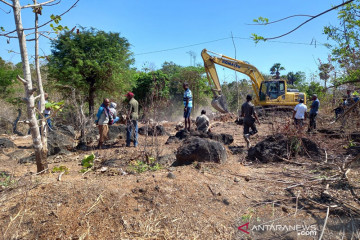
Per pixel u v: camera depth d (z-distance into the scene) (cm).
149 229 281
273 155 542
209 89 2703
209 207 327
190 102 927
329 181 405
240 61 1564
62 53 1302
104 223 288
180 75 2644
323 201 350
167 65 3409
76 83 1277
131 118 751
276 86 1486
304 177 433
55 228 282
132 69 1702
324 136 683
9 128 1278
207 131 865
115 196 330
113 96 1463
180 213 310
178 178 388
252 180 422
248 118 789
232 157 593
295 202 349
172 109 2327
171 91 2598
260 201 352
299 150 548
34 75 1421
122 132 910
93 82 1386
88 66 1302
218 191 363
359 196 352
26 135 1127
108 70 1348
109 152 678
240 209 330
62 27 407
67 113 1046
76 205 314
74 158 654
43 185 365
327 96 851
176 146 712
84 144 808
